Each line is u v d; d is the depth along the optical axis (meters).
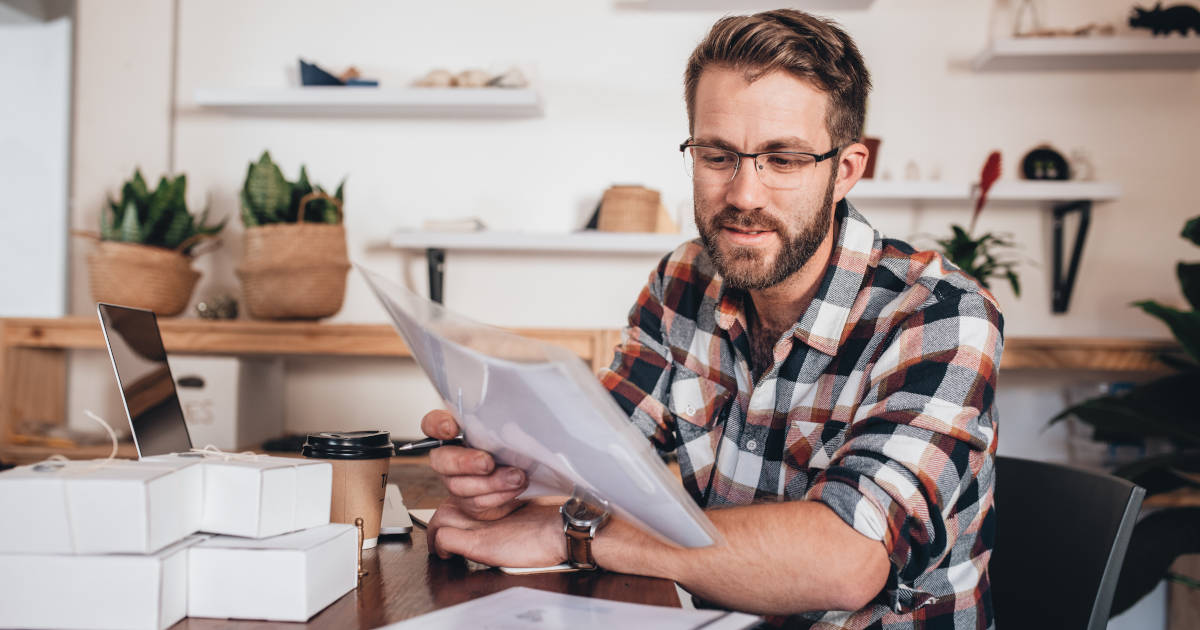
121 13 2.71
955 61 2.60
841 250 1.05
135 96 2.71
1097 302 2.58
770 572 0.74
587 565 0.80
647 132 2.67
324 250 2.32
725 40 0.94
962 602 0.94
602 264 2.67
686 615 0.64
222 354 2.40
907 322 0.95
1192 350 1.92
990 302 0.96
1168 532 1.91
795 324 1.05
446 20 2.71
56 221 2.71
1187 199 2.56
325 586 0.67
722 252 0.99
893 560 0.77
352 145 2.71
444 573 0.79
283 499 0.69
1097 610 0.95
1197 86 2.56
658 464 0.65
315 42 2.72
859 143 1.04
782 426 1.08
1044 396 2.57
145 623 0.59
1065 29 2.47
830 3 2.53
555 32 2.68
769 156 0.94
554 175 2.68
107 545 0.60
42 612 0.59
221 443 2.25
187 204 2.71
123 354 0.80
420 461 2.28
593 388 0.60
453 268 2.69
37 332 2.36
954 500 0.83
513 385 0.62
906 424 0.84
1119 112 2.57
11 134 2.71
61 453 2.26
